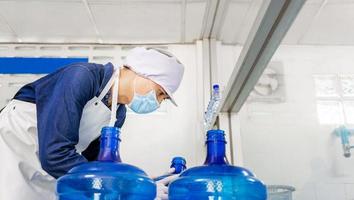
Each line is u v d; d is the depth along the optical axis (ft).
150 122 7.72
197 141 7.54
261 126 4.75
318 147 3.35
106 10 7.26
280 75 4.29
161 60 4.28
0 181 3.91
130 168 2.11
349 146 2.93
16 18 7.47
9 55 8.14
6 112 4.33
